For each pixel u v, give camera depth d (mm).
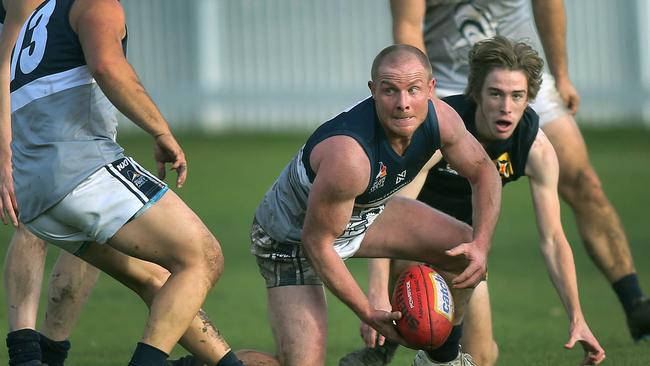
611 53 87312
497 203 18547
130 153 63219
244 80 89250
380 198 18203
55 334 20281
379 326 17922
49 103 17547
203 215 45969
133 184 17328
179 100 88500
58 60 17578
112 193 17203
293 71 89312
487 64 20297
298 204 18938
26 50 17922
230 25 88938
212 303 30344
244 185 54469
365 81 89375
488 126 20531
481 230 18438
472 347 21094
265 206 19797
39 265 19500
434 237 19562
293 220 19203
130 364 17031
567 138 25625
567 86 26141
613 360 22312
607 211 26188
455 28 25297
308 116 87375
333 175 17125
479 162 18422
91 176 17266
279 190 19453
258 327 27328
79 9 17531
